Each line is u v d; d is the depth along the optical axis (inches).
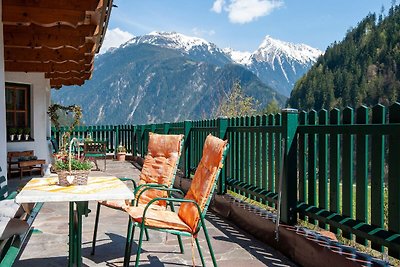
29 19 178.4
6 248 97.8
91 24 220.4
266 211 174.1
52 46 226.4
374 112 113.3
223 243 161.2
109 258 139.5
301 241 133.3
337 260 114.0
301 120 150.9
